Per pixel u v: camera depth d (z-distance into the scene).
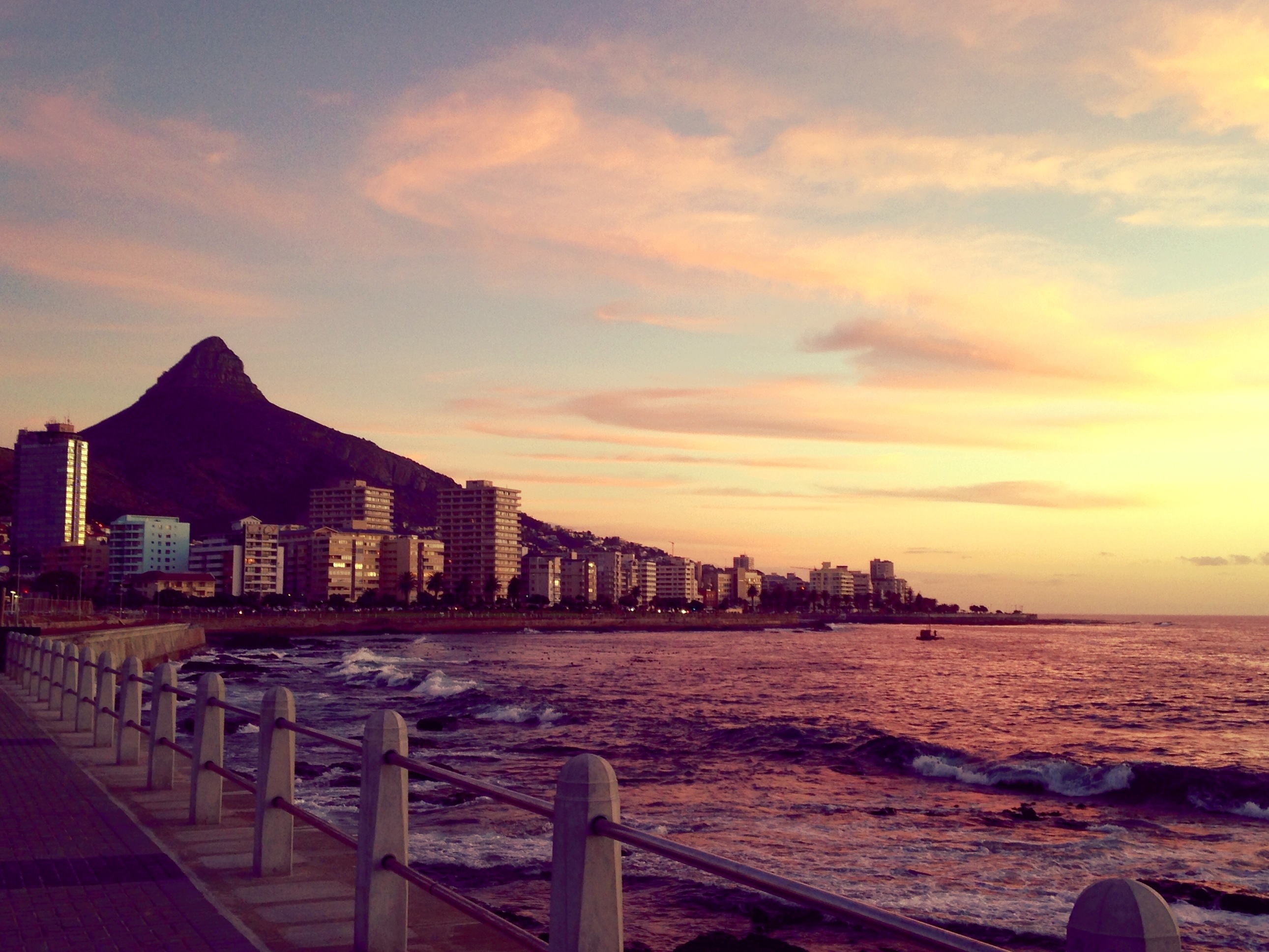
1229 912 14.34
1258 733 43.41
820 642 187.62
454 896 4.74
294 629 163.38
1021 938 12.64
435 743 32.72
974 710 53.09
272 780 7.39
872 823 20.12
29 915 6.31
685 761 29.61
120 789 10.92
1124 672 94.44
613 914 3.70
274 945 5.74
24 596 100.69
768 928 12.98
